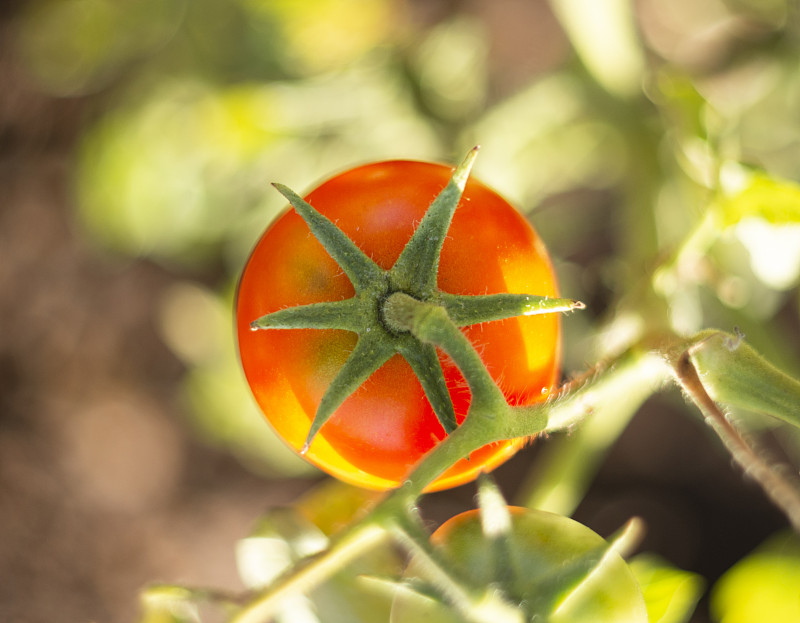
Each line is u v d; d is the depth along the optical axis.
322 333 0.27
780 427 0.48
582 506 0.62
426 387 0.27
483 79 0.52
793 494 0.27
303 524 0.31
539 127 0.45
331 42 0.53
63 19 0.58
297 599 0.30
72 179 0.69
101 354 0.71
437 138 0.50
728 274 0.36
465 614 0.26
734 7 0.50
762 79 0.46
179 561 0.68
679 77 0.34
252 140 0.50
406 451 0.28
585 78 0.42
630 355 0.28
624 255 0.39
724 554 0.59
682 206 0.37
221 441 0.66
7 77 0.67
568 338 0.48
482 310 0.27
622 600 0.27
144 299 0.70
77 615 0.67
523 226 0.28
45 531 0.69
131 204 0.53
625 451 0.62
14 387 0.72
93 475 0.70
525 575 0.26
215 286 0.65
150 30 0.55
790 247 0.32
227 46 0.54
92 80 0.64
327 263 0.28
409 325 0.27
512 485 0.62
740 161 0.32
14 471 0.70
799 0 0.46
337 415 0.28
